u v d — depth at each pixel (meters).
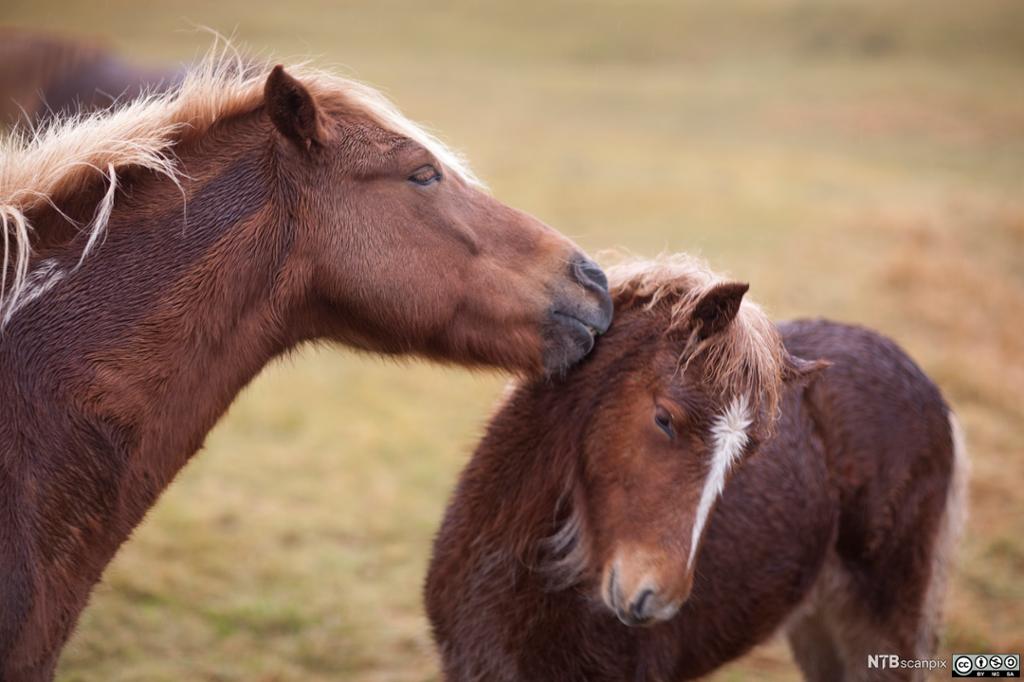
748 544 4.72
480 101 30.20
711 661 4.80
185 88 3.94
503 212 4.04
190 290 3.68
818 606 5.38
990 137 27.94
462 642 4.54
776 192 19.77
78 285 3.59
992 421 10.15
